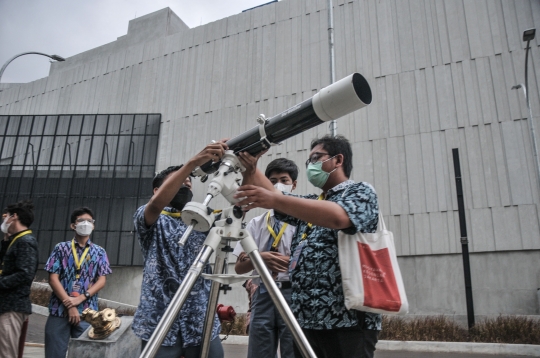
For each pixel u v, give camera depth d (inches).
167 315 60.8
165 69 854.5
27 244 140.6
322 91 71.5
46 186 834.2
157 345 58.9
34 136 880.9
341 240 74.0
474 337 394.3
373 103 649.6
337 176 85.6
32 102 1005.2
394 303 70.4
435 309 544.4
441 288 548.7
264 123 77.0
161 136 816.9
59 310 156.7
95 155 832.9
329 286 75.6
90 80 938.7
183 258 96.9
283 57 748.0
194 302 94.8
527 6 596.1
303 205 69.2
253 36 788.0
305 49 732.7
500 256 533.0
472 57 608.7
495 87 585.6
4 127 899.4
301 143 674.2
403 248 577.0
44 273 780.6
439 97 613.0
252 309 129.0
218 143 79.5
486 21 613.9
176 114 815.1
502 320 414.0
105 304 636.1
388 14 679.7
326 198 84.1
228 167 75.7
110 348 148.1
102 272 172.4
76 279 164.1
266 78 751.7
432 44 638.5
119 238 770.2
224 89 784.3
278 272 118.4
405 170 604.1
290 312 66.1
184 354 96.0
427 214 576.4
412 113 622.8
